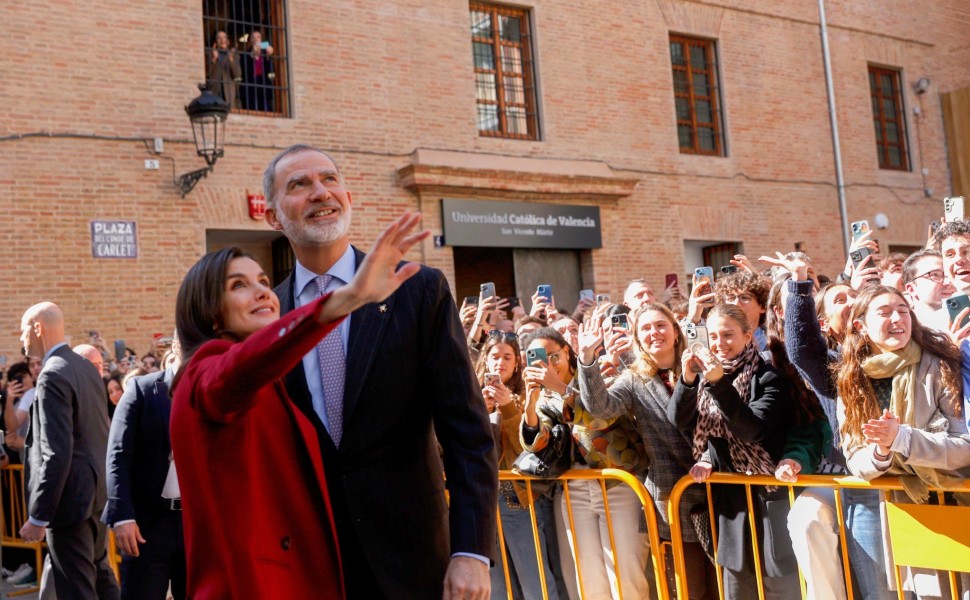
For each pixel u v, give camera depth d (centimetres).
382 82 1195
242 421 223
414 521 257
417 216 193
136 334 1014
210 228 1070
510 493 489
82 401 514
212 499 220
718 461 414
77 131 1005
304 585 229
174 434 226
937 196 1712
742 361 412
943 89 1761
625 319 494
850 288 429
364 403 257
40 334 524
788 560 400
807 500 384
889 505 357
